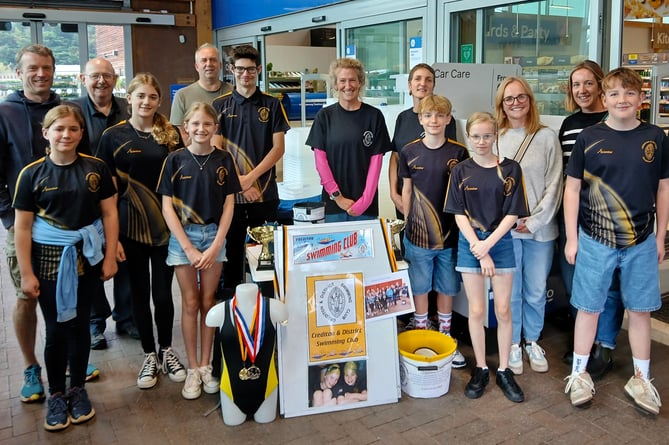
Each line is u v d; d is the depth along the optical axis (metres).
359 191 3.33
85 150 2.89
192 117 2.73
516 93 2.92
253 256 3.00
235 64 3.29
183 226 2.83
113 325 3.88
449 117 3.04
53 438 2.60
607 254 2.71
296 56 7.80
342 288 2.79
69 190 2.54
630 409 2.78
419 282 3.18
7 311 4.11
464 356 3.33
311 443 2.54
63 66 7.82
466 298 3.36
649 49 4.06
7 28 7.50
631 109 2.58
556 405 2.82
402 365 2.91
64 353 2.69
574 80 3.04
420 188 3.07
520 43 4.46
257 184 3.42
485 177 2.81
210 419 2.74
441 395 2.90
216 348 2.93
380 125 3.33
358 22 5.89
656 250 2.71
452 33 4.92
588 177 2.73
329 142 3.30
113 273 2.76
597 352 3.10
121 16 7.88
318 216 2.99
